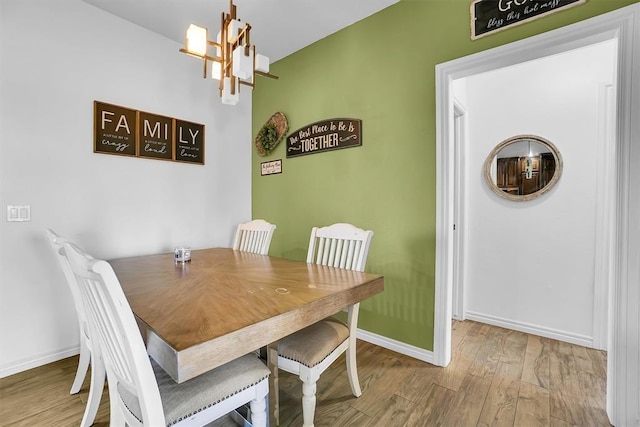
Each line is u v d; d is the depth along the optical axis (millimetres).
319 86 2670
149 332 882
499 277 2592
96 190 2230
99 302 862
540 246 2400
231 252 2373
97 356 1340
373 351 2197
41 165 1979
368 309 2367
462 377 1825
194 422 961
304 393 1284
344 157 2498
